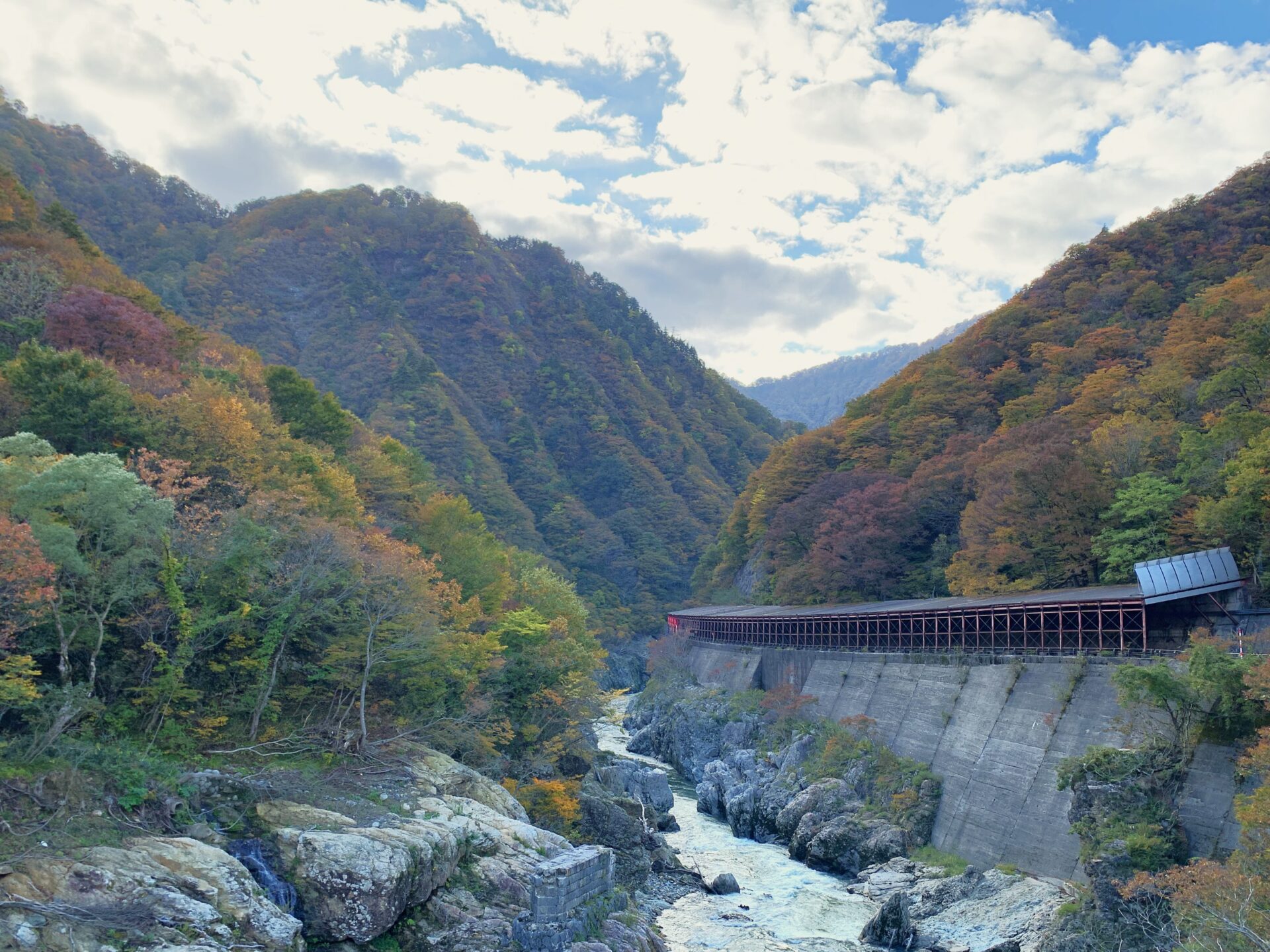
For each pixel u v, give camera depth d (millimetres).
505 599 68062
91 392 46188
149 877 25922
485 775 48812
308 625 45188
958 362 129375
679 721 97562
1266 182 134875
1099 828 42781
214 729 38438
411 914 32781
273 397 74000
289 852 30953
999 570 82125
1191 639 46594
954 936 43719
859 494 107188
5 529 27578
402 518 72625
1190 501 64188
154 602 36938
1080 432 84750
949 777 60781
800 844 60375
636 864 52281
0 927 22406
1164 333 106688
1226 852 38719
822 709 83062
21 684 27453
